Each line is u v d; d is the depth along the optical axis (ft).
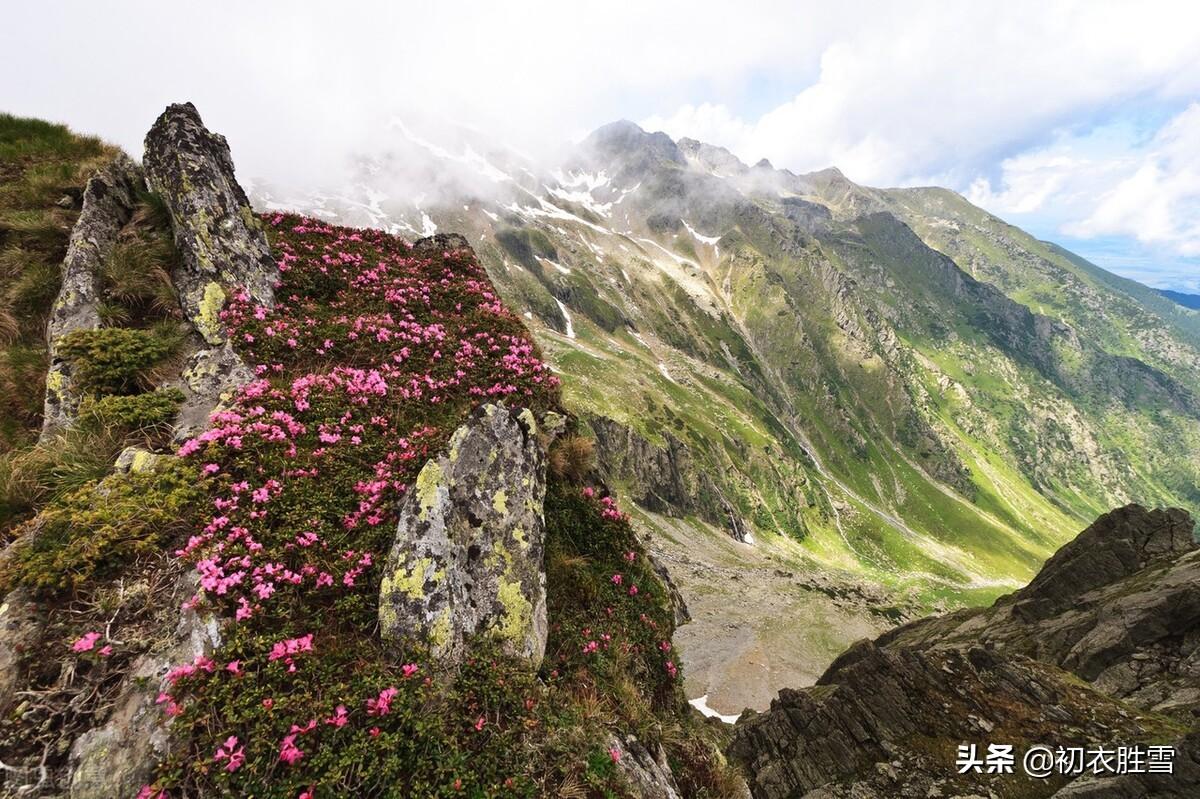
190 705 22.40
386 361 50.80
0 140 59.26
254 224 56.90
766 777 92.38
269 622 27.07
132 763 21.15
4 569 24.99
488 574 33.47
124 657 23.95
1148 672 103.96
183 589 26.71
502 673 28.89
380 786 22.62
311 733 23.04
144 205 52.39
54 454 32.07
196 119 56.49
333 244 67.72
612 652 37.91
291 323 49.42
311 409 41.09
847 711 94.68
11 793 19.74
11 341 41.19
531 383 55.16
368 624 28.48
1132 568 147.13
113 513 28.04
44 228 48.01
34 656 22.97
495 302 68.08
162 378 40.29
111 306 43.32
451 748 24.64
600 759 27.63
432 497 33.09
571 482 49.29
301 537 30.58
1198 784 64.80
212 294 46.85
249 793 21.17
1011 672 90.99
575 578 41.04
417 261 72.13
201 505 30.76
